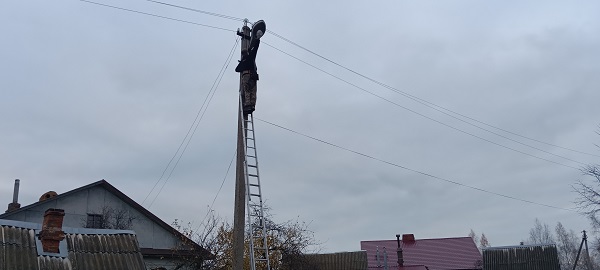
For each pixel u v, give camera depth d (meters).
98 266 13.74
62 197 26.55
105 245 14.55
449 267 44.75
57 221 13.95
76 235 14.50
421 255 46.19
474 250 46.78
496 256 38.72
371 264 45.34
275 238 24.97
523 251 38.34
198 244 25.20
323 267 38.09
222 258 24.34
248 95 12.93
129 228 27.14
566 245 82.00
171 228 27.75
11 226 13.75
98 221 27.12
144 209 27.75
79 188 26.83
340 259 38.69
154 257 25.69
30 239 13.62
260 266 20.92
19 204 29.22
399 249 44.44
